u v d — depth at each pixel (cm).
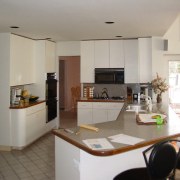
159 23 414
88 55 636
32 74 602
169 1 284
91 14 347
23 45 550
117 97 646
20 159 451
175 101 593
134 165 262
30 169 405
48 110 628
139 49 584
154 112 418
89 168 236
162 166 200
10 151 497
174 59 586
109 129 295
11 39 494
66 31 491
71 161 250
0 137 504
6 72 492
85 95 657
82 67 641
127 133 274
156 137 255
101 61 630
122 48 619
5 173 389
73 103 995
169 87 589
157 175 199
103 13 342
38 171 397
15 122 497
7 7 308
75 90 983
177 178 342
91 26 439
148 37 577
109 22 405
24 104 527
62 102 1022
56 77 687
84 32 507
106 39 621
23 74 551
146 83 585
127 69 618
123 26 442
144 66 583
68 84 1023
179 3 292
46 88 618
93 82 638
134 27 452
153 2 288
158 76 561
